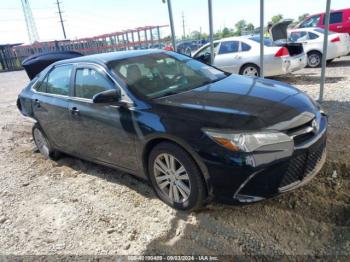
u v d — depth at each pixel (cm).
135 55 405
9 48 3619
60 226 326
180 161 294
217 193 278
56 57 779
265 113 281
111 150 369
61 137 448
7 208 372
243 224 290
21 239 313
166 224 305
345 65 1088
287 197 315
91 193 382
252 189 265
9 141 618
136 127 321
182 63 421
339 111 535
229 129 265
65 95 424
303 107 300
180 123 288
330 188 324
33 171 468
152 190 367
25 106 504
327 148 397
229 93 329
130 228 309
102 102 332
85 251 286
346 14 1262
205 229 291
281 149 264
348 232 265
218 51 940
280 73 855
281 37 938
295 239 267
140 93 338
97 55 420
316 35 1073
